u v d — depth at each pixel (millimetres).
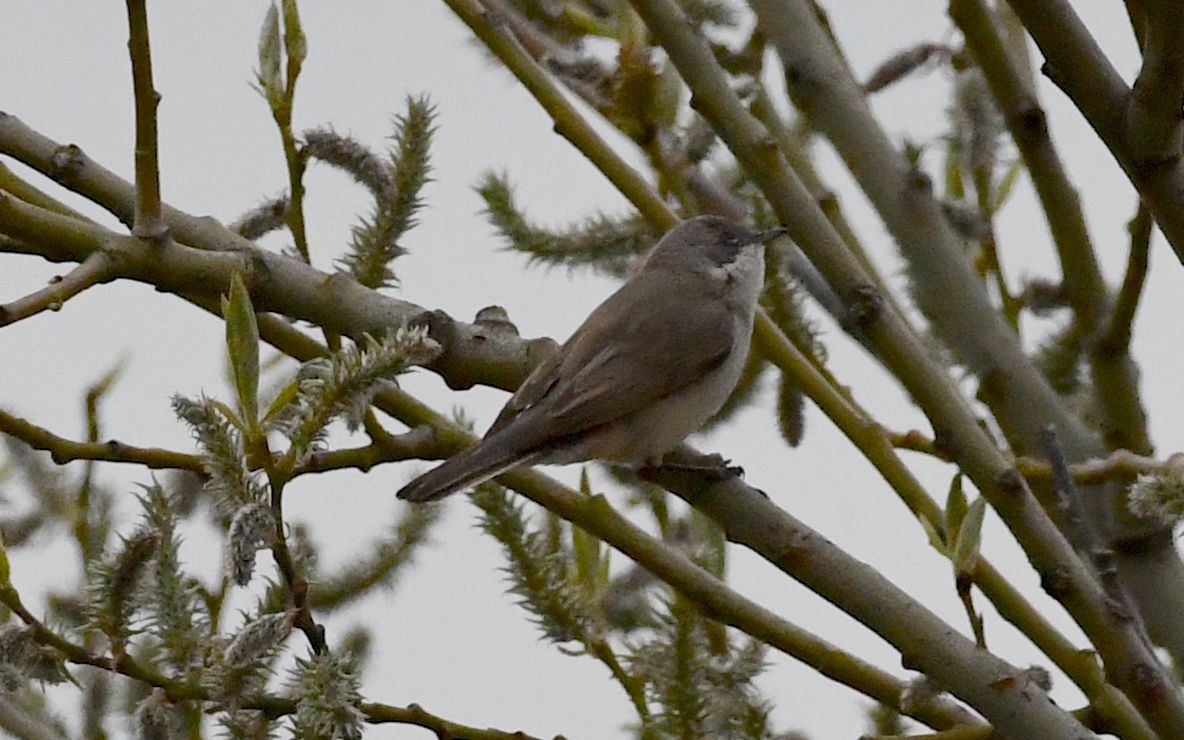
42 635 6426
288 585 6078
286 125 7539
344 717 6008
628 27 8188
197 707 7027
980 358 8102
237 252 7348
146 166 6902
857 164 7992
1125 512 8195
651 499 8828
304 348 7719
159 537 6488
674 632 7363
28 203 7375
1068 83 6562
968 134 9008
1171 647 8039
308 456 6133
